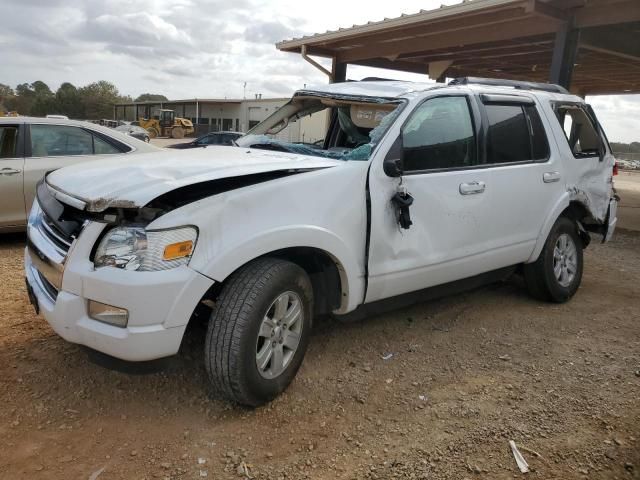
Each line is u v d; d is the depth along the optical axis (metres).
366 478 2.67
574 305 5.31
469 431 3.07
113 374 3.50
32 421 2.99
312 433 3.01
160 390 3.35
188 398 3.28
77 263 2.86
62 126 6.79
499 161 4.50
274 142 4.31
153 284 2.72
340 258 3.40
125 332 2.76
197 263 2.82
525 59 14.08
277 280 3.07
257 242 2.99
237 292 2.98
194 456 2.77
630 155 49.62
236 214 2.96
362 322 4.56
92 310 2.86
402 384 3.58
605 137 5.76
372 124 4.26
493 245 4.48
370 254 3.60
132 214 2.86
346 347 4.08
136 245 2.77
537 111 4.96
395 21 10.29
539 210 4.86
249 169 3.16
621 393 3.56
